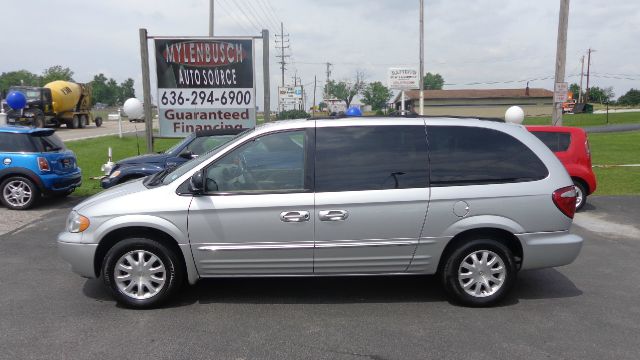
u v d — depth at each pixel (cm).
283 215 472
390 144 491
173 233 474
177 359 390
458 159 489
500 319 468
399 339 426
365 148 489
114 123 5244
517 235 484
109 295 528
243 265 483
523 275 597
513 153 496
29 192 997
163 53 1243
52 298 520
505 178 487
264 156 486
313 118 509
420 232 480
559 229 491
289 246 476
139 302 488
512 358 392
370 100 9281
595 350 405
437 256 486
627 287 555
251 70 1254
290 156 487
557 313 482
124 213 476
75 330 443
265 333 437
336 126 496
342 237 477
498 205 480
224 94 1259
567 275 596
